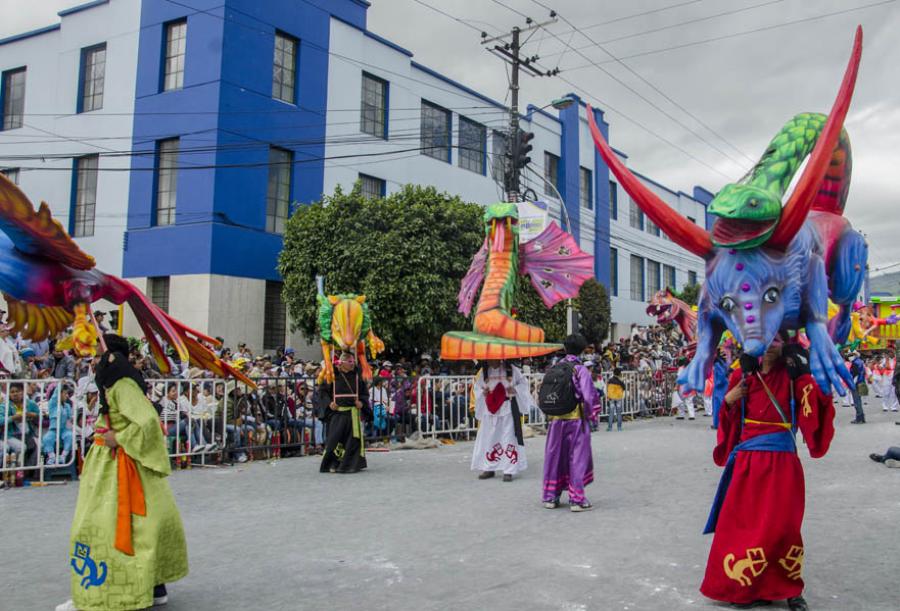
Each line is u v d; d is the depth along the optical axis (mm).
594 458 11062
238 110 20328
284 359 16016
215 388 10617
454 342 9836
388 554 5629
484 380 9438
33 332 6664
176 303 19844
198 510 7332
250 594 4703
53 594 4684
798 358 4590
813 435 4418
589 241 35156
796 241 4977
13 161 23438
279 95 21797
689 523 6617
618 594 4617
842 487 8328
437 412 13875
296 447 11844
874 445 12180
